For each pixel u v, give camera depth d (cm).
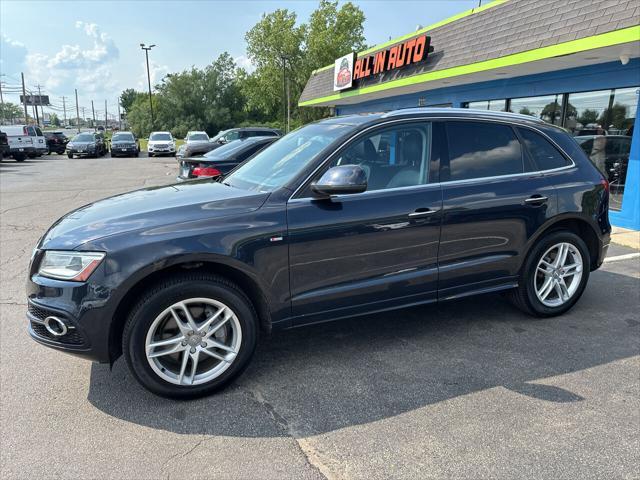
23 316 437
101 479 234
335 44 4859
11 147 2669
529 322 416
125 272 273
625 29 668
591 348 368
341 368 340
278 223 306
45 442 261
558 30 805
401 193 342
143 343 284
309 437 265
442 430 270
